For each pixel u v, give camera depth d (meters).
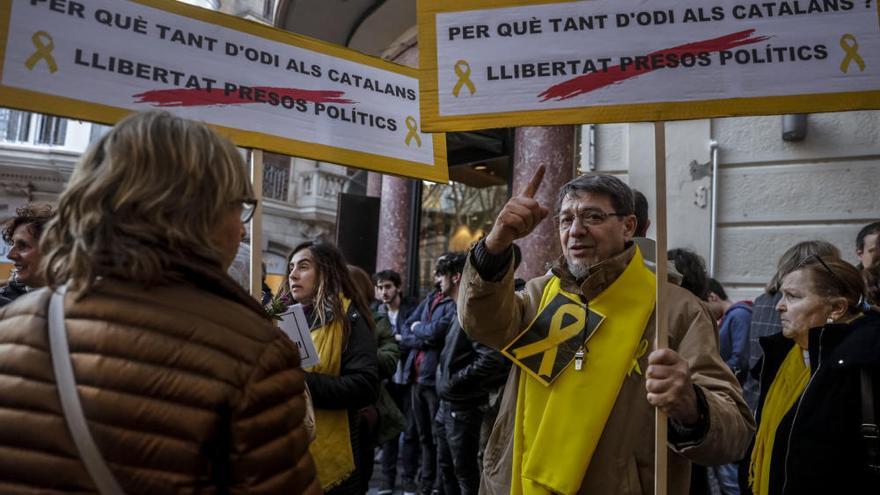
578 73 1.61
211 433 0.81
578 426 1.53
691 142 5.06
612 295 1.64
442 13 1.67
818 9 1.54
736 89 1.54
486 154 7.20
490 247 1.57
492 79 1.64
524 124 1.61
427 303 4.62
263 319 0.93
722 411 1.36
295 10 8.20
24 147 14.16
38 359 0.82
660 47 1.59
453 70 1.65
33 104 1.49
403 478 4.71
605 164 5.25
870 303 2.38
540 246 5.28
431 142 2.16
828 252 2.24
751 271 4.86
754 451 2.11
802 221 4.77
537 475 1.53
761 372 2.17
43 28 1.53
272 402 0.87
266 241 18.31
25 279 2.25
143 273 0.84
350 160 1.97
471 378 3.32
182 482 0.78
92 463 0.76
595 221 1.68
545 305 1.73
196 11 1.76
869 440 1.57
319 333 2.41
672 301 1.65
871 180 4.63
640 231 2.16
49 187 14.67
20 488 0.76
